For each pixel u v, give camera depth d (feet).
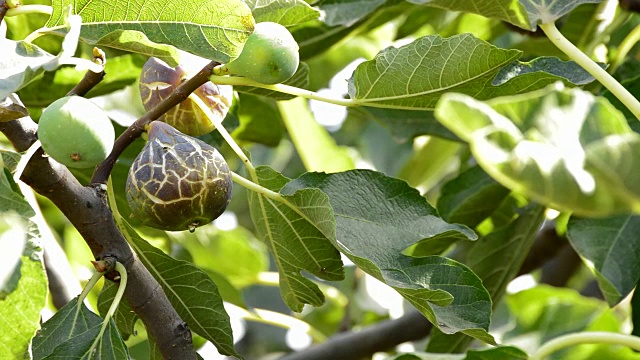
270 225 4.58
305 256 4.61
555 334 5.55
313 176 4.54
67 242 5.81
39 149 4.24
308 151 5.63
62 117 4.17
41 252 4.16
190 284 4.58
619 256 4.84
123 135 4.34
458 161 6.14
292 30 5.30
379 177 4.56
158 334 4.39
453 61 4.41
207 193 4.31
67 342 4.29
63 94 5.12
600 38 5.19
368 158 6.23
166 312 4.39
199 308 4.60
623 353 5.14
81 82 4.28
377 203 4.54
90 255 5.82
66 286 5.15
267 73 4.35
